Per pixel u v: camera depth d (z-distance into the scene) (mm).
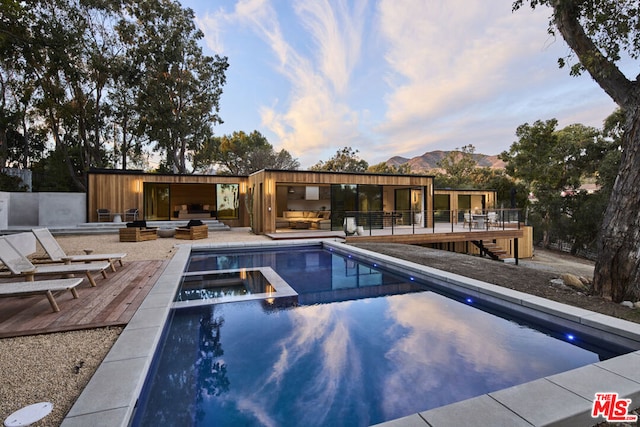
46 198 13117
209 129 24047
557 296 4422
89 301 3898
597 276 4512
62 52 16859
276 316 4152
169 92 22453
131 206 14047
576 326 3439
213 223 14562
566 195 21906
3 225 11375
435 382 2658
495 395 2053
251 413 2268
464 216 14578
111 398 1945
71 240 10227
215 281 5840
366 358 3059
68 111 20047
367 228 12352
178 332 3637
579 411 1879
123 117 23344
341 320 4039
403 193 16531
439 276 5332
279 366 2920
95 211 13594
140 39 21016
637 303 4012
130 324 3146
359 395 2473
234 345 3324
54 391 2098
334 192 13242
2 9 12602
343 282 5945
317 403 2373
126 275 5301
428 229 13094
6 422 1768
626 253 4211
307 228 13898
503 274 5695
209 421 2172
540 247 23203
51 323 3178
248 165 31891
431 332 3684
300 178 12570
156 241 10102
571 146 20906
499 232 12898
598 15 4520
